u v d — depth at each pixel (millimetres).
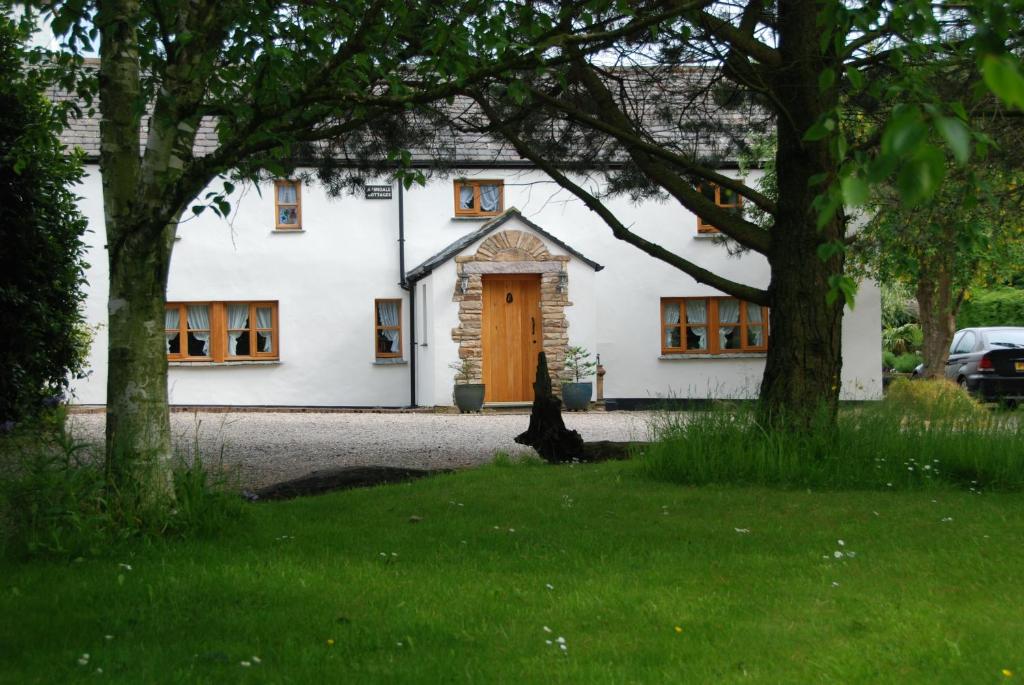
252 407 22859
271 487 9453
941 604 4801
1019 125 10023
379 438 14875
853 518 7203
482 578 5434
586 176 11578
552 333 21828
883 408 10180
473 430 16328
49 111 11602
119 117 6777
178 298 22828
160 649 4125
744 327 23750
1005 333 21688
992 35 1881
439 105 10609
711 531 6742
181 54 6586
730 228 9539
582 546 6281
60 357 13070
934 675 3756
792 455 8812
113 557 5887
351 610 4773
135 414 6527
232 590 5109
